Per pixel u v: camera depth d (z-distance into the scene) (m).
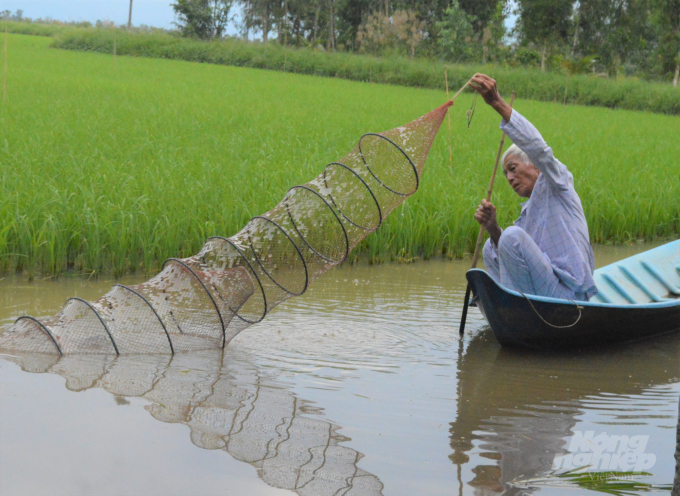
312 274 4.37
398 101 21.61
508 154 4.58
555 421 3.24
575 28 44.19
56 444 2.78
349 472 2.66
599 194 8.53
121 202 6.55
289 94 21.61
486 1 51.53
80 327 4.05
